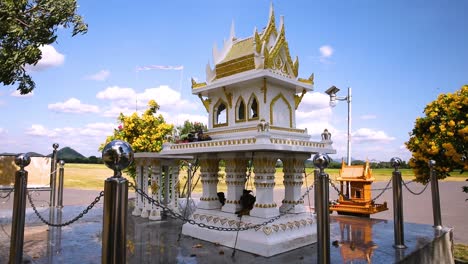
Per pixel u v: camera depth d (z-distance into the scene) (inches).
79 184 1227.9
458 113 382.3
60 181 556.4
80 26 406.6
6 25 364.2
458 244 445.7
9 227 390.9
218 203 355.6
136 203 477.7
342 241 315.9
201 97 380.5
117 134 638.5
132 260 260.2
